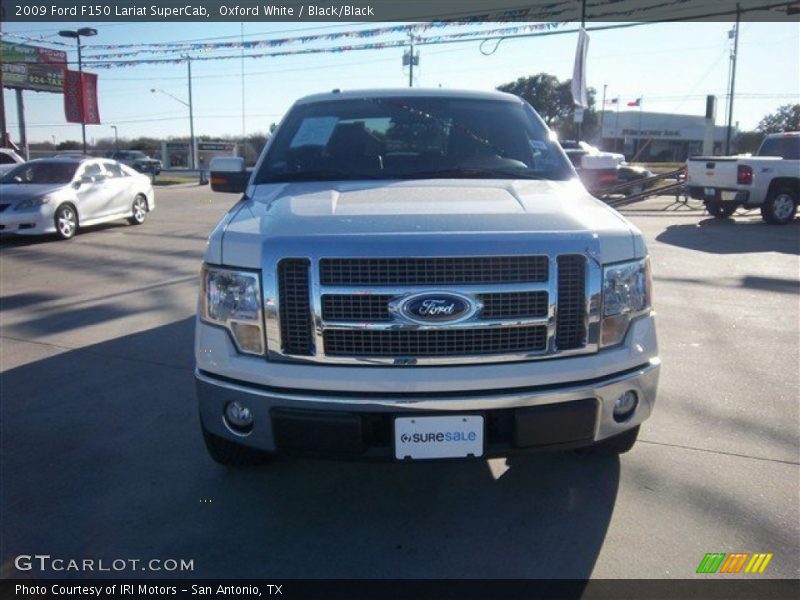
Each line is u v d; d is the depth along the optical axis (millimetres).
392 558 2842
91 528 3082
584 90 19109
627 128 64062
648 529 2994
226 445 3342
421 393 2652
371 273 2617
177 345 5785
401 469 3602
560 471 3525
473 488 3391
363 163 3932
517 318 2680
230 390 2809
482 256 2621
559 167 3959
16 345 5820
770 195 13547
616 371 2840
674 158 66938
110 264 9734
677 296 7254
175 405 4484
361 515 3172
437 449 2676
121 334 6137
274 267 2676
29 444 3932
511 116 4336
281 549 2918
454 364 2670
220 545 2951
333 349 2684
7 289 8047
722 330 5992
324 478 3521
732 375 4863
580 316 2758
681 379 4793
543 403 2705
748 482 3363
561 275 2723
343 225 2744
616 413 2924
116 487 3443
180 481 3498
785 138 14578
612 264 2814
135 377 5016
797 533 2941
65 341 5930
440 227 2701
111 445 3912
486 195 3221
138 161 36719
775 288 7613
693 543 2887
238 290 2785
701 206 18344
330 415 2658
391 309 2621
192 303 7262
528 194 3270
